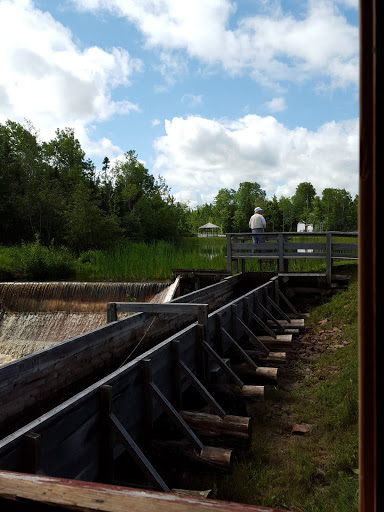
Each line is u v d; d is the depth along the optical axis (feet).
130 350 19.94
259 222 43.93
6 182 111.75
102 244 104.73
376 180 2.86
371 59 2.93
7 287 46.29
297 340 28.32
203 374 18.12
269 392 20.13
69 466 9.92
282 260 40.06
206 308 18.21
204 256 65.00
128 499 4.09
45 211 111.34
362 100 2.97
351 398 17.22
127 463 13.17
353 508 11.19
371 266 2.96
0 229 108.27
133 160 175.11
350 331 27.43
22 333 43.62
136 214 140.77
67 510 4.12
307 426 16.88
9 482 4.57
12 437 8.52
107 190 160.86
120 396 12.17
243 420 14.51
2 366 13.24
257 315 29.07
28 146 136.98
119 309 20.12
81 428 10.43
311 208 319.68
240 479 13.19
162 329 23.38
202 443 14.52
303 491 12.80
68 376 15.92
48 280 63.67
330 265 37.91
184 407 17.39
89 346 17.03
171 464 13.30
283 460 14.66
